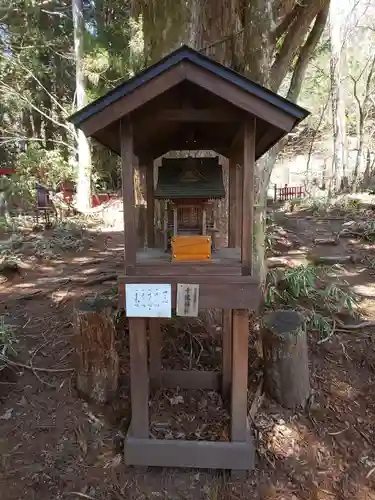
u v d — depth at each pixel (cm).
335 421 229
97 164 1187
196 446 197
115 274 455
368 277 457
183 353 290
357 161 1254
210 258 181
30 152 1036
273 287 358
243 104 154
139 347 192
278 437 217
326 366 275
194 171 187
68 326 332
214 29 296
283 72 321
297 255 547
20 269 500
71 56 1193
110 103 154
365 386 257
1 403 240
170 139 208
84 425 224
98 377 236
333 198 1061
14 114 1353
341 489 191
